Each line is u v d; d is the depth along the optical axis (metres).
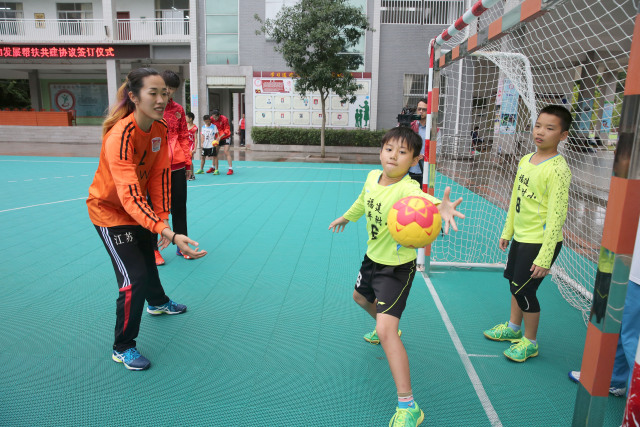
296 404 2.28
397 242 2.05
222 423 2.13
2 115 23.16
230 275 4.11
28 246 4.91
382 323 2.11
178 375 2.53
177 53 20.19
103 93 26.09
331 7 14.57
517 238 2.69
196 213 6.73
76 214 6.47
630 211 1.50
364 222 6.27
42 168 11.56
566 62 11.05
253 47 19.05
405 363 2.04
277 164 13.95
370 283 2.32
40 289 3.72
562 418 2.21
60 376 2.50
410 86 18.80
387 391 2.41
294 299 3.59
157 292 3.16
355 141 18.62
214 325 3.14
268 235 5.52
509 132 8.05
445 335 3.06
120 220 2.54
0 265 4.29
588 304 3.55
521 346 2.75
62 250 4.78
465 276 4.23
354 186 9.56
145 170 2.64
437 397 2.37
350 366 2.64
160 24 21.89
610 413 2.26
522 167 2.71
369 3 17.97
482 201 7.78
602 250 1.60
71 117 23.95
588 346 1.67
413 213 1.97
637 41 1.43
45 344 2.84
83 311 3.32
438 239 5.66
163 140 2.64
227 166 13.13
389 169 2.16
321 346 2.87
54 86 26.00
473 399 2.36
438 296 3.73
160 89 2.31
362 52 18.56
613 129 4.47
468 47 3.15
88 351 2.77
